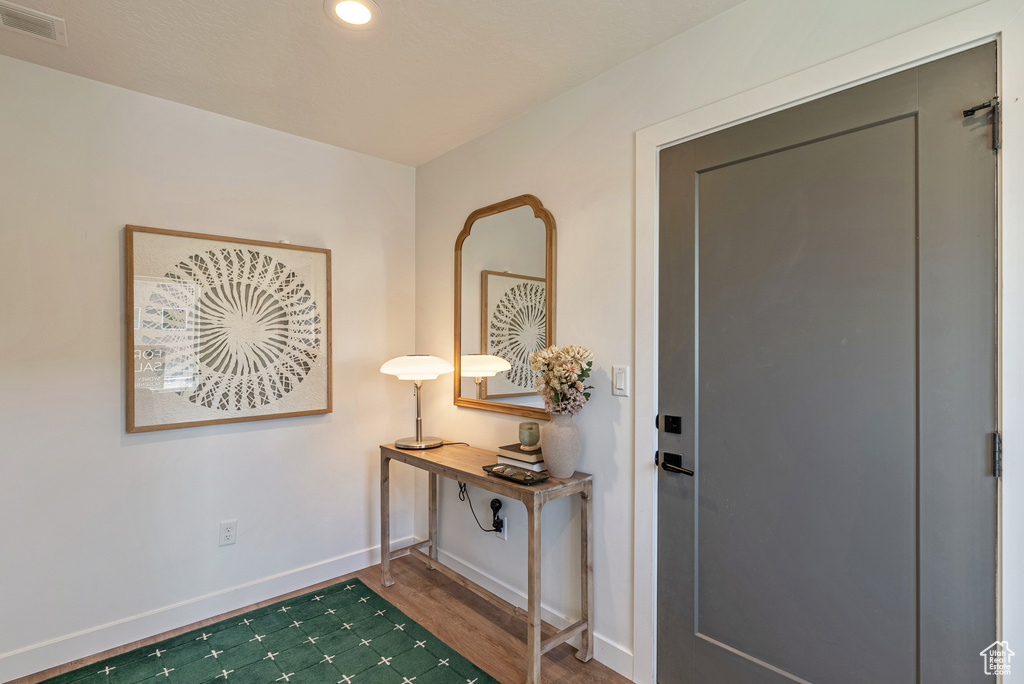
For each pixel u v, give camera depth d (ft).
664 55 6.16
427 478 10.06
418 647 7.09
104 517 7.03
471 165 9.01
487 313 8.57
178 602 7.60
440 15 5.61
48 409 6.65
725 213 5.63
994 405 4.04
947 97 4.25
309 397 8.85
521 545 8.11
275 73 6.82
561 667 6.66
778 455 5.24
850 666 4.78
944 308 4.27
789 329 5.16
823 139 4.92
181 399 7.59
